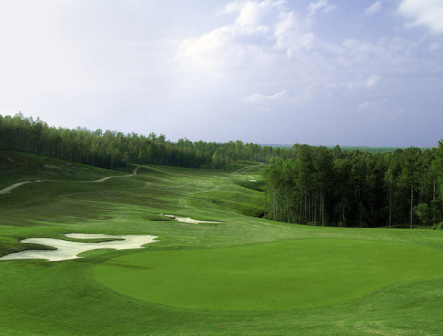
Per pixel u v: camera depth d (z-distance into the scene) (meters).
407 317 12.41
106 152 149.50
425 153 91.31
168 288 16.52
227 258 23.36
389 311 13.41
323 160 64.94
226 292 15.98
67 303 14.48
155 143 186.00
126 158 156.12
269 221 49.56
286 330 11.38
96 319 12.88
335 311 13.59
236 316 13.09
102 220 42.09
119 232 33.03
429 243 28.88
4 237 27.61
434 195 60.03
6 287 16.52
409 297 15.18
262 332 11.29
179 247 27.00
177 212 53.94
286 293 15.88
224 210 65.12
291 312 13.52
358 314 13.11
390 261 22.38
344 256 23.94
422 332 10.60
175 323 12.47
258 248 26.97
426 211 58.28
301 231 38.38
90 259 22.19
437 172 58.34
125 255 23.77
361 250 25.97
